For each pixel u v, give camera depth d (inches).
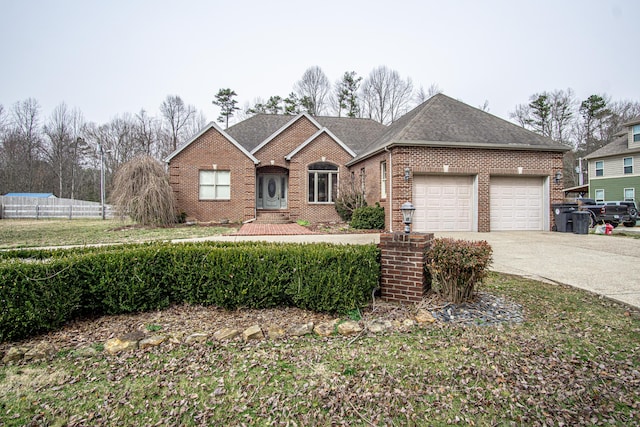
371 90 1561.3
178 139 1702.8
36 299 136.4
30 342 132.3
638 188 916.6
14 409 91.7
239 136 763.4
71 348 128.2
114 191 616.4
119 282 158.4
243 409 91.4
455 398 95.8
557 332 139.7
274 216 686.5
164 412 90.3
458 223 518.0
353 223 566.9
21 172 1412.4
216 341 133.3
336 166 701.3
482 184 511.8
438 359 117.6
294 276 163.5
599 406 91.4
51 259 150.6
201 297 168.9
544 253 327.0
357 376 107.3
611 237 453.4
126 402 94.7
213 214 674.2
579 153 1459.2
